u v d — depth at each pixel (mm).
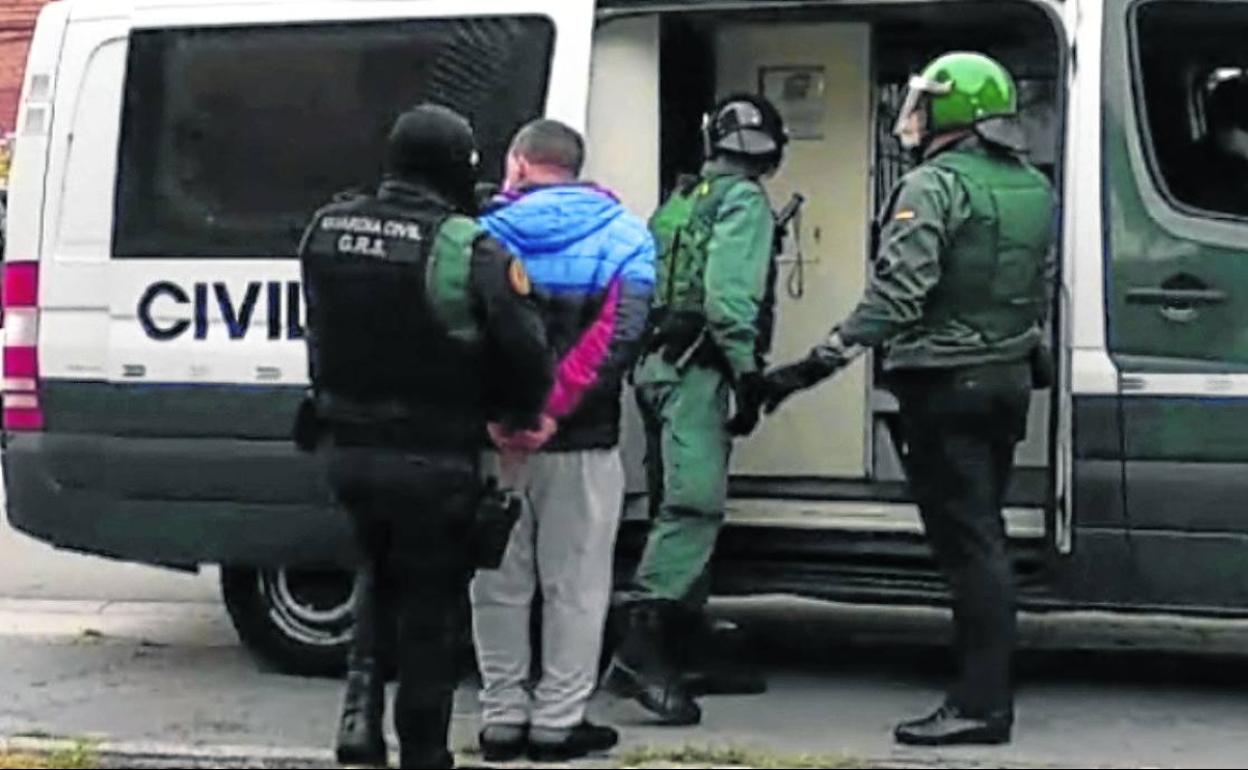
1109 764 9469
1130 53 10242
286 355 10914
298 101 11078
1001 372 9570
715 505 10242
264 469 10969
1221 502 10047
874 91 11617
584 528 9406
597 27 10781
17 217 11438
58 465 11344
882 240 9570
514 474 9234
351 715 8781
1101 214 10180
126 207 11250
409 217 8109
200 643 12703
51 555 15602
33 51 11523
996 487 9734
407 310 8031
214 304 11070
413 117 8234
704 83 11664
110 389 11227
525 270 8859
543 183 9398
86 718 10703
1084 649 12391
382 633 8688
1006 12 10672
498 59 10781
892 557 10984
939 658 12094
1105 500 10172
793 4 10562
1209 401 10047
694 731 10258
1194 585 10148
